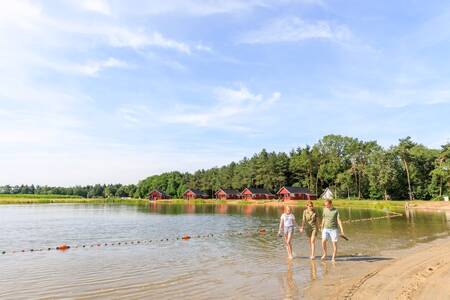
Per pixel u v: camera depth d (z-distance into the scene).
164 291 11.62
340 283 11.88
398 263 14.86
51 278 13.81
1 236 28.94
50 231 32.78
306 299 10.30
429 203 69.06
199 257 17.70
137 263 16.55
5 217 53.44
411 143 97.75
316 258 16.70
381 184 94.69
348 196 110.19
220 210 71.50
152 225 37.75
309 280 12.45
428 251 17.64
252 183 135.50
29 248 22.38
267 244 21.84
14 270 15.41
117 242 24.61
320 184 124.50
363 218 41.47
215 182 150.62
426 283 11.38
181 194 159.88
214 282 12.59
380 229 28.84
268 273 13.72
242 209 75.31
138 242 24.36
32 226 38.12
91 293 11.57
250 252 18.84
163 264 16.16
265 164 130.75
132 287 12.21
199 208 82.12
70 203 133.38
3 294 11.61
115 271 14.88
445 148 92.38
